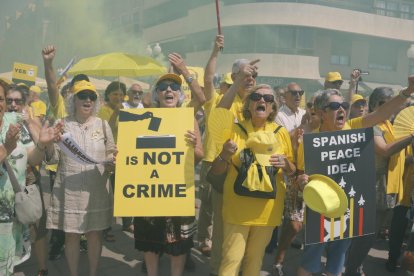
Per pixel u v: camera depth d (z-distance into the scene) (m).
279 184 2.96
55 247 4.17
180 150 3.08
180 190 3.04
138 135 3.11
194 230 3.28
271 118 3.06
